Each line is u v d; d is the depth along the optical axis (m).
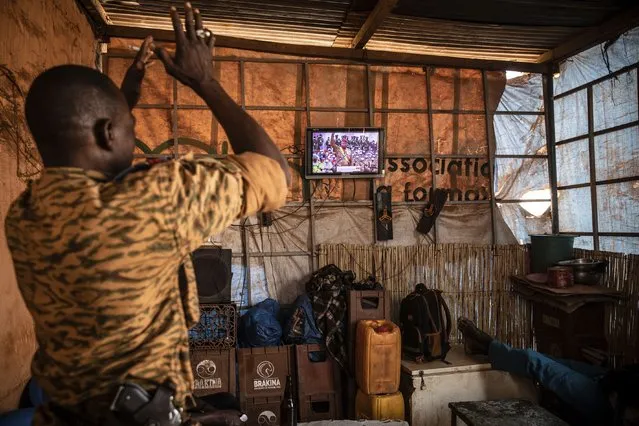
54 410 0.81
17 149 2.85
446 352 4.30
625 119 4.40
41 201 0.76
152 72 4.71
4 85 2.69
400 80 5.14
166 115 4.73
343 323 4.39
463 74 5.25
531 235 5.08
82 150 0.81
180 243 0.77
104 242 0.72
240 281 4.81
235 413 1.12
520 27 4.67
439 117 5.21
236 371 4.24
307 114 4.93
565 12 4.33
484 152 5.27
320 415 4.27
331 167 4.87
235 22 4.70
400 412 3.99
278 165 0.89
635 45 4.29
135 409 0.75
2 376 2.62
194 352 4.12
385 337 4.04
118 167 0.86
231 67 4.86
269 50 4.84
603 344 4.25
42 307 0.77
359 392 4.20
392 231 5.03
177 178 0.77
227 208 0.80
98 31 4.54
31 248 0.76
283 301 4.87
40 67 3.21
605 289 4.31
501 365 4.05
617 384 3.22
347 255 4.95
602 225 4.68
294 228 4.91
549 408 3.83
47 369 0.80
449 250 5.10
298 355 4.30
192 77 0.93
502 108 5.31
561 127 5.23
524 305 5.16
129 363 0.77
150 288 0.77
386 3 3.92
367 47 5.22
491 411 3.18
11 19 2.78
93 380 0.77
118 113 0.85
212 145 4.79
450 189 5.20
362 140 4.89
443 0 4.11
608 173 4.59
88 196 0.74
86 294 0.73
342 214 5.00
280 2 4.26
